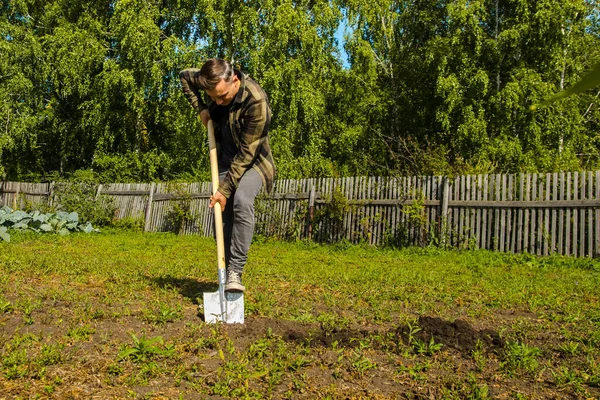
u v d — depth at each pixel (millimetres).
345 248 12602
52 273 6844
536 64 22562
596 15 24688
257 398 2811
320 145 24406
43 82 25312
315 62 23844
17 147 24906
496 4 23219
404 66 26641
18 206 20938
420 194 12414
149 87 23188
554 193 10820
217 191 4477
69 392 2801
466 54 22516
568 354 3760
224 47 23078
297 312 4797
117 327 4051
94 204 18703
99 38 25062
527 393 3000
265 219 14969
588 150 23484
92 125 24406
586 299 6273
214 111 4699
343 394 2930
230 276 4309
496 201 11453
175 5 23797
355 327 4371
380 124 26969
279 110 22797
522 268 9602
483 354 3643
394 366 3393
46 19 27109
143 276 6641
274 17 23078
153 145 26625
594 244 10320
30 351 3410
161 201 17797
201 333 3904
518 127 22156
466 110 21609
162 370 3148
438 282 7320
